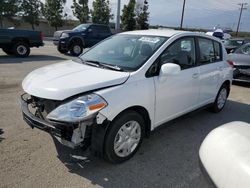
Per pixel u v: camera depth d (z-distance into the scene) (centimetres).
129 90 319
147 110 348
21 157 332
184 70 414
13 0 3741
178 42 406
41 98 304
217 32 2281
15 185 279
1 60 1095
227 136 177
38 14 4038
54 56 1320
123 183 296
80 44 1436
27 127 421
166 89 373
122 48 406
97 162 333
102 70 346
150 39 404
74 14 4275
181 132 444
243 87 840
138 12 3984
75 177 300
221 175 153
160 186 294
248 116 548
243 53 927
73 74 330
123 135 325
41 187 279
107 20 4200
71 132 287
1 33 1149
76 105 282
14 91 621
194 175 318
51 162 326
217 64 511
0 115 466
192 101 447
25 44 1228
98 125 295
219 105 555
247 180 137
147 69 348
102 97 293
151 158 352
